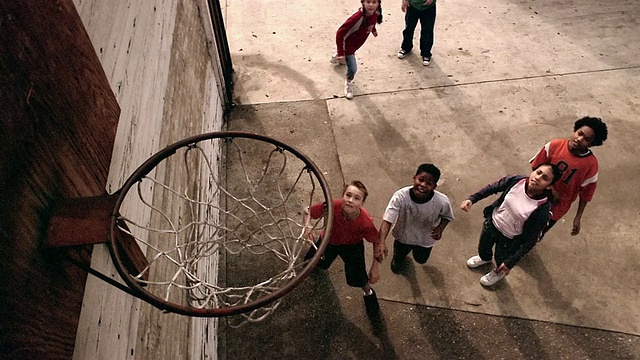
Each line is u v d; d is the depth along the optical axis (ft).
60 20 4.57
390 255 14.43
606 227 14.84
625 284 13.53
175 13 12.34
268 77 20.36
